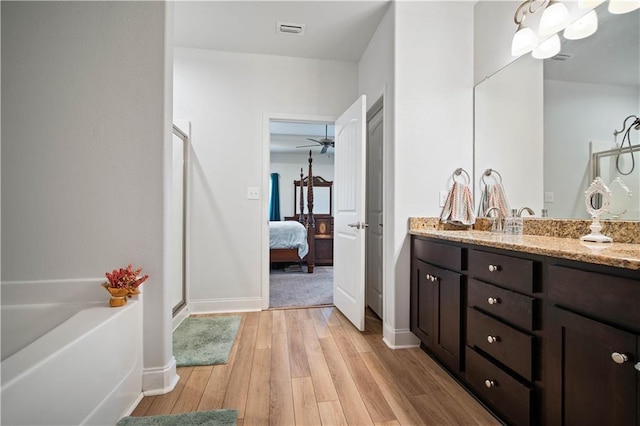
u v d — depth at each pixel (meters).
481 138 2.17
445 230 2.14
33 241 1.55
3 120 1.54
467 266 1.54
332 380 1.68
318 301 3.22
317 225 5.90
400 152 2.14
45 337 1.09
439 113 2.19
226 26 2.52
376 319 2.71
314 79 3.06
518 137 1.88
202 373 1.76
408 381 1.66
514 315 1.21
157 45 1.63
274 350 2.06
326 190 8.29
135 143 1.61
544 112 1.72
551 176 1.68
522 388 1.14
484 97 2.15
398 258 2.13
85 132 1.59
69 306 1.52
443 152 2.20
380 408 1.43
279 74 3.00
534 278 1.12
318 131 6.38
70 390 1.04
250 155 2.95
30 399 0.89
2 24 1.54
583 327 0.92
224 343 2.14
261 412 1.40
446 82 2.21
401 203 2.14
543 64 1.74
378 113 2.80
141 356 1.56
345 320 2.65
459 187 2.10
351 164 2.59
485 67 2.15
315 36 2.67
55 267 1.56
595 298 0.89
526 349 1.13
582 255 0.93
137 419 1.34
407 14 2.16
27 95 1.56
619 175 1.35
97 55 1.60
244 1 2.21
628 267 0.79
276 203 8.09
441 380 1.67
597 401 0.87
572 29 1.58
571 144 1.57
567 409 0.98
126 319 1.42
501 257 1.29
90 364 1.15
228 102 2.92
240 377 1.71
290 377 1.71
